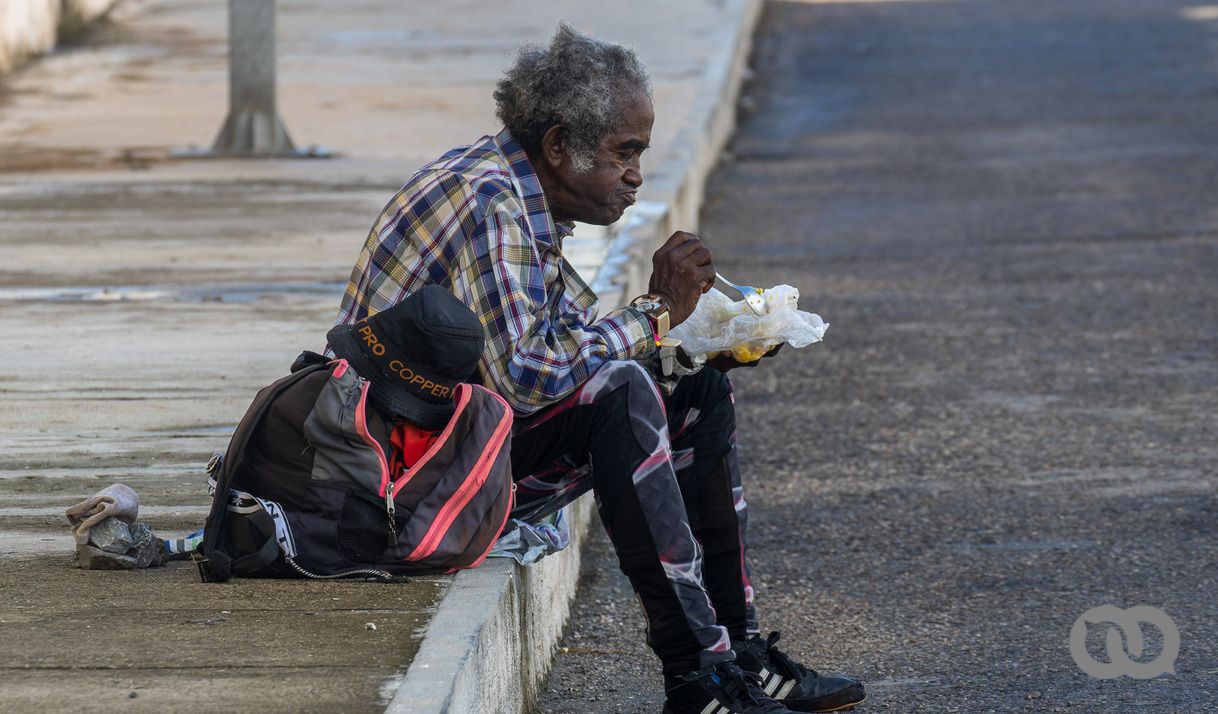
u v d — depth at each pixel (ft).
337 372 34.22
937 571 51.16
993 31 225.15
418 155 120.26
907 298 94.99
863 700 40.40
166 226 93.66
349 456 34.68
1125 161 139.95
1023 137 153.89
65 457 48.80
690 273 36.60
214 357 62.54
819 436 67.82
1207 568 50.55
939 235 114.01
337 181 109.40
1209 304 90.68
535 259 35.42
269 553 34.91
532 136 36.14
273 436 34.96
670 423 38.22
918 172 139.85
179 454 49.16
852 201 128.47
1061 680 42.22
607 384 35.22
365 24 203.92
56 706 29.25
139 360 62.03
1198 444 64.49
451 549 35.37
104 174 112.16
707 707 35.88
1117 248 107.34
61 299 74.23
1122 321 87.40
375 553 35.35
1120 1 247.91
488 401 35.32
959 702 40.93
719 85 152.76
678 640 35.99
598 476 35.58
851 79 194.39
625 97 35.73
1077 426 67.67
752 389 76.18
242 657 31.50
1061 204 123.34
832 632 46.32
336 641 32.30
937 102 176.24
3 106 147.54
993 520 56.03
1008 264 103.71
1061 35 219.20
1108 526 54.90
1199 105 166.40
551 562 44.19
